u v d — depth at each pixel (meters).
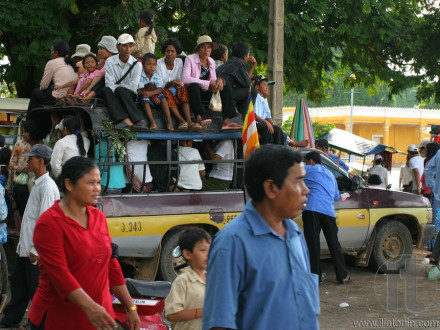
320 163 11.16
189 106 10.19
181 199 10.14
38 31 16.84
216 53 11.97
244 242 3.56
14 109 17.12
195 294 5.49
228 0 19.00
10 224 10.46
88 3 18.25
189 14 18.59
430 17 22.56
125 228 9.67
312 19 20.05
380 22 21.09
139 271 10.12
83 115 9.93
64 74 11.08
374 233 12.24
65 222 4.82
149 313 6.60
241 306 3.57
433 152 14.43
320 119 62.28
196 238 5.53
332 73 25.53
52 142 10.20
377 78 23.86
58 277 4.71
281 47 15.86
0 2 16.33
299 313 3.63
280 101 15.91
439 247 11.79
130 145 9.88
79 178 4.84
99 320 4.68
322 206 10.78
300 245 3.79
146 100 9.80
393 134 63.03
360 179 11.80
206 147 10.84
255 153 3.73
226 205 10.46
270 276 3.56
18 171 9.96
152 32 11.65
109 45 10.64
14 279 8.09
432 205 14.98
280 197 3.67
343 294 10.55
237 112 10.74
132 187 9.90
